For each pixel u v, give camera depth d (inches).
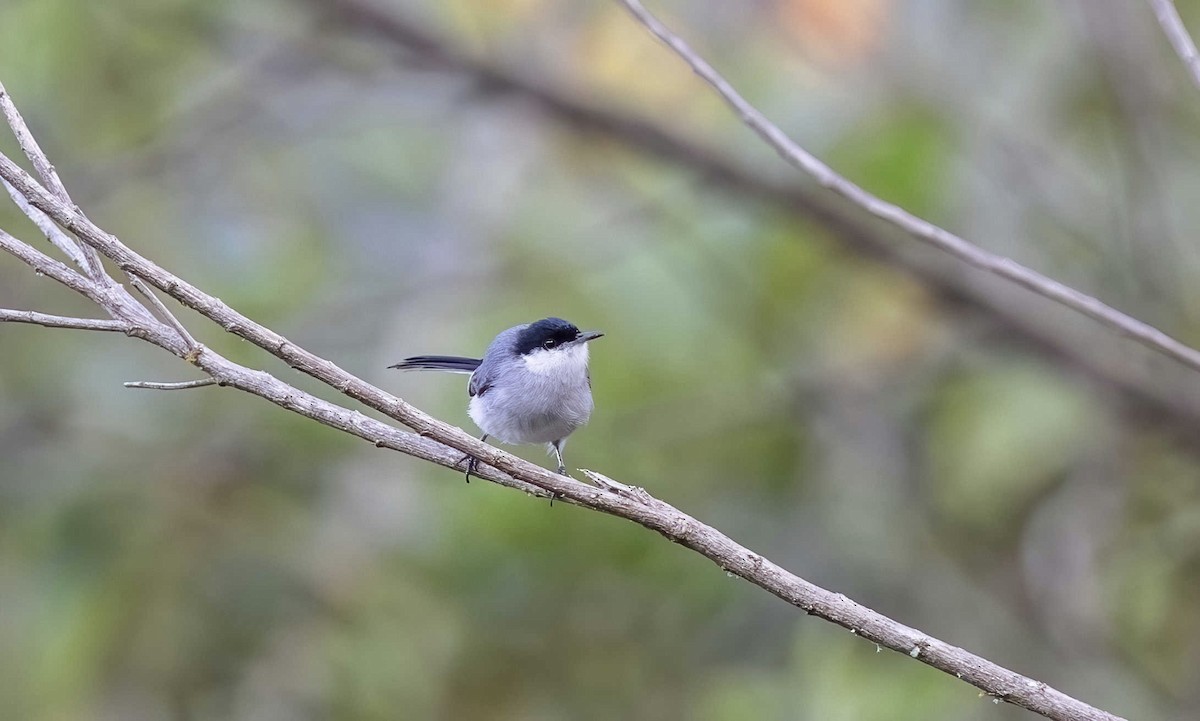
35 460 428.1
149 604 398.0
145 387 211.8
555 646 426.6
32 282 459.2
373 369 507.8
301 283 514.6
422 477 443.8
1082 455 440.8
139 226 495.2
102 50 464.8
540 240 549.0
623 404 477.4
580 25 503.8
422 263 560.4
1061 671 431.5
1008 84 475.8
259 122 527.8
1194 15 465.1
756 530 468.4
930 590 460.8
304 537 424.2
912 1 474.0
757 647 448.5
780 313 489.1
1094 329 485.7
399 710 405.1
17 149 463.5
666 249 510.3
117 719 386.6
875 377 490.3
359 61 493.4
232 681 396.2
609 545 431.5
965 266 471.2
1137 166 451.2
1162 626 413.4
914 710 380.8
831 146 478.6
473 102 506.9
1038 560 445.7
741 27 497.0
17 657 393.4
